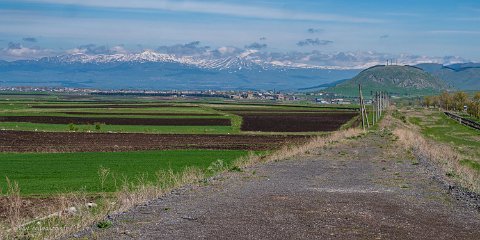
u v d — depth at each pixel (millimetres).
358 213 18609
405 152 45406
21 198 29078
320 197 22000
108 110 183000
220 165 39219
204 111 188750
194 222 16766
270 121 137125
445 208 19781
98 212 20094
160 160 51812
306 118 152250
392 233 15617
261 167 34219
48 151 61844
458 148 68375
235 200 20953
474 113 180125
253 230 15703
